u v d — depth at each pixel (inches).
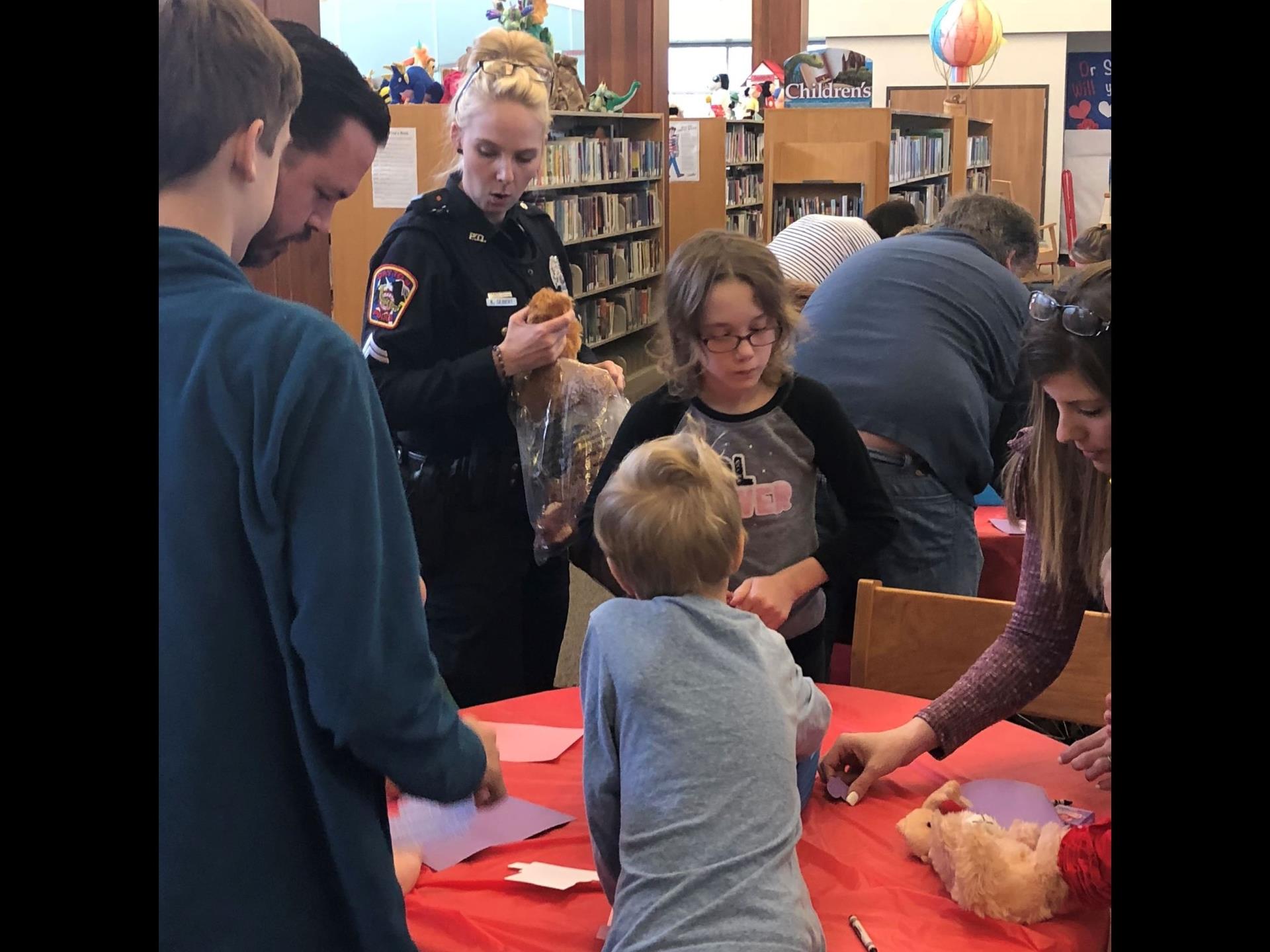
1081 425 51.6
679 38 680.4
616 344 355.3
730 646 50.2
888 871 55.0
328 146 53.1
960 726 63.7
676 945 43.2
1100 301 48.5
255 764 39.8
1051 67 534.9
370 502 39.9
